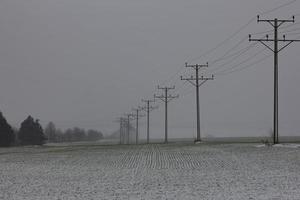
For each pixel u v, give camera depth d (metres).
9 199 23.28
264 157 46.88
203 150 61.69
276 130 62.50
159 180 31.14
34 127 154.88
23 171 39.06
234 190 25.17
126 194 24.59
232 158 47.44
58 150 75.00
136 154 58.25
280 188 25.44
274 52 61.28
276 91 61.62
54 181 31.48
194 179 31.30
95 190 26.47
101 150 69.56
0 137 131.25
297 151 51.91
